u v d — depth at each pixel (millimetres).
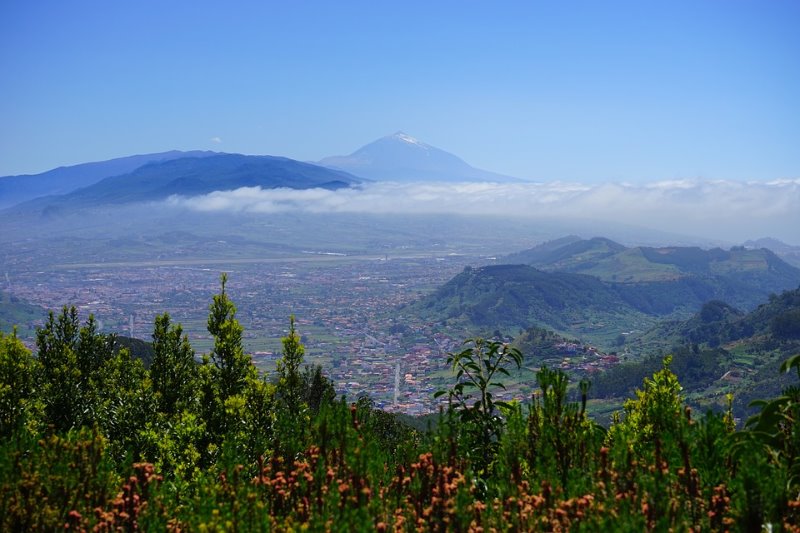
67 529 4934
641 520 4016
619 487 4816
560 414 5727
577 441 5504
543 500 4617
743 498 4266
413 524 4770
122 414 13086
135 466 5781
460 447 6242
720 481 4871
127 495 5375
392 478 5727
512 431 5898
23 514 4957
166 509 5355
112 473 5961
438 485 5160
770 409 5312
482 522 4645
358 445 5516
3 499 4977
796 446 5008
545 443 5543
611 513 4176
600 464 5230
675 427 5480
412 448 6227
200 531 4445
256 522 4594
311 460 5738
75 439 6297
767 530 4301
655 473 4574
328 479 5156
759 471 4355
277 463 6133
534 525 4363
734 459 5168
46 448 5793
